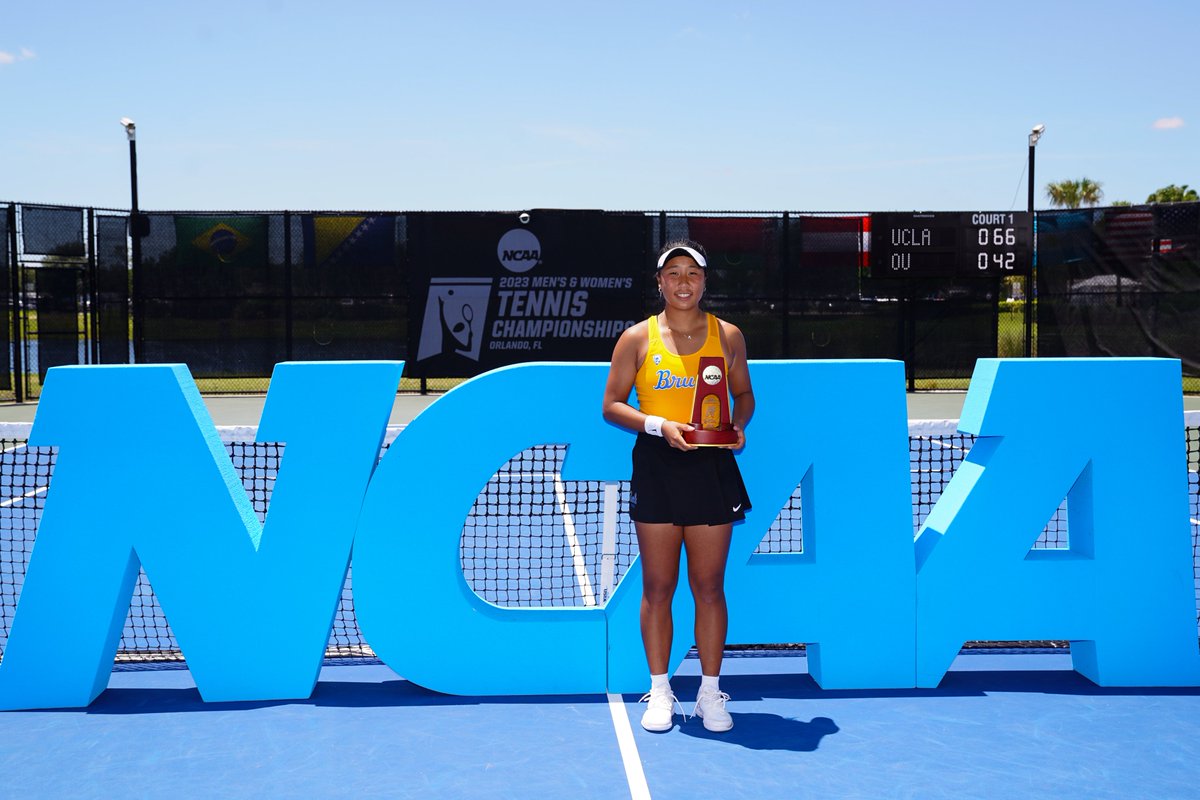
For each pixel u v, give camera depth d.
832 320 16.45
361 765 3.32
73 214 15.54
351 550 3.93
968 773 3.25
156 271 15.91
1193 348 15.66
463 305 16.16
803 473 3.99
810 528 4.12
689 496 3.38
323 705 3.88
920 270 16.41
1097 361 4.04
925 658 4.05
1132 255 15.94
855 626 4.03
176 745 3.48
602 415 3.92
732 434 3.34
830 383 3.99
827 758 3.37
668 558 3.49
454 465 3.90
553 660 3.99
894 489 4.02
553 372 3.91
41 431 3.81
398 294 16.14
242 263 16.03
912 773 3.25
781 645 4.79
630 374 3.49
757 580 3.99
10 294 15.18
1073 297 16.31
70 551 3.82
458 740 3.52
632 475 3.68
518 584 5.66
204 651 3.88
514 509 7.79
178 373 3.89
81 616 3.83
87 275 15.70
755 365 3.97
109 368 3.83
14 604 5.27
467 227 16.08
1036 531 4.04
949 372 16.55
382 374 3.89
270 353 16.12
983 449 4.24
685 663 4.45
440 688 3.95
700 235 16.25
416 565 3.91
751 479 3.98
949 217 16.41
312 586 3.90
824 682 4.04
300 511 3.89
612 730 3.61
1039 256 16.42
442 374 16.25
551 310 16.22
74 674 3.83
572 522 7.37
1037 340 16.56
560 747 3.46
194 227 15.93
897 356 16.53
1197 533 6.87
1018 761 3.34
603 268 16.19
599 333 16.27
